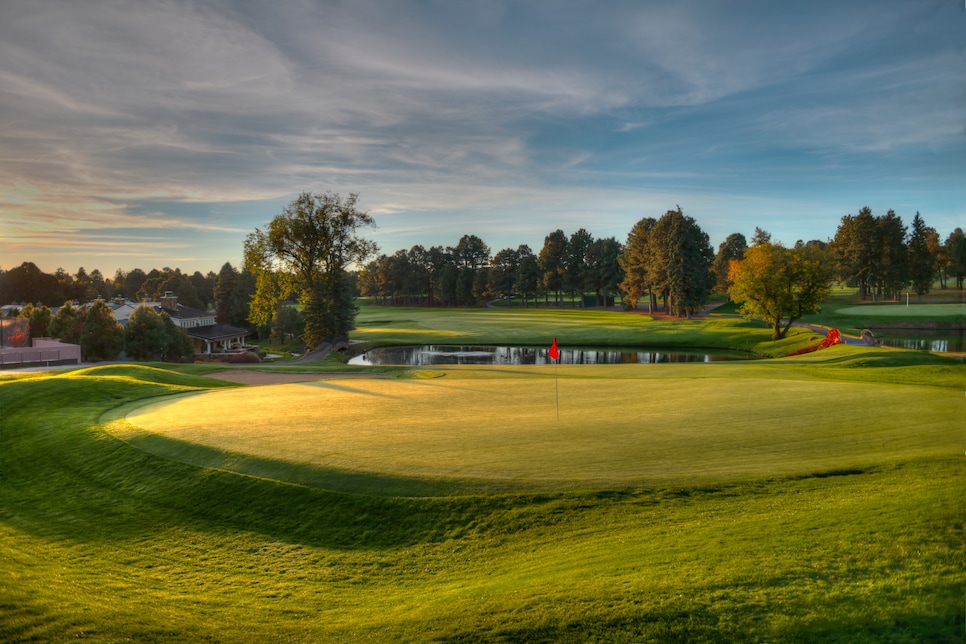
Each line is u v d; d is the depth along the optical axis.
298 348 85.19
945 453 11.62
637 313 115.38
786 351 59.88
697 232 111.06
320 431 16.52
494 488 11.72
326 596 9.25
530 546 9.93
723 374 30.73
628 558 8.73
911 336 59.53
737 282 68.69
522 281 153.88
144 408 22.09
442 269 172.75
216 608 8.90
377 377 38.22
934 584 7.02
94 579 9.98
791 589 7.32
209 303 171.50
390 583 9.52
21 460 16.95
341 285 73.06
